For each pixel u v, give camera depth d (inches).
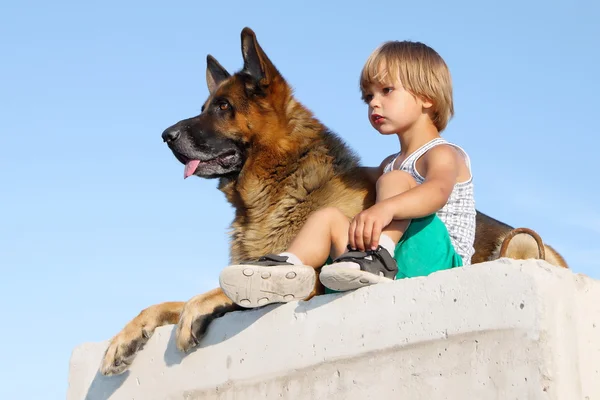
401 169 172.2
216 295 162.4
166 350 165.9
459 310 119.7
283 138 208.5
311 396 137.0
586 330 115.4
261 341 147.6
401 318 126.9
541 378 109.0
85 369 185.5
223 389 152.4
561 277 114.0
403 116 173.9
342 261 138.6
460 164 169.6
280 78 214.5
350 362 132.4
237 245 209.5
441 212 167.5
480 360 115.8
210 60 242.2
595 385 114.6
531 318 111.3
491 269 117.3
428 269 151.3
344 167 201.2
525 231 160.7
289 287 143.5
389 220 142.1
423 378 122.1
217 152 218.1
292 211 198.4
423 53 175.6
